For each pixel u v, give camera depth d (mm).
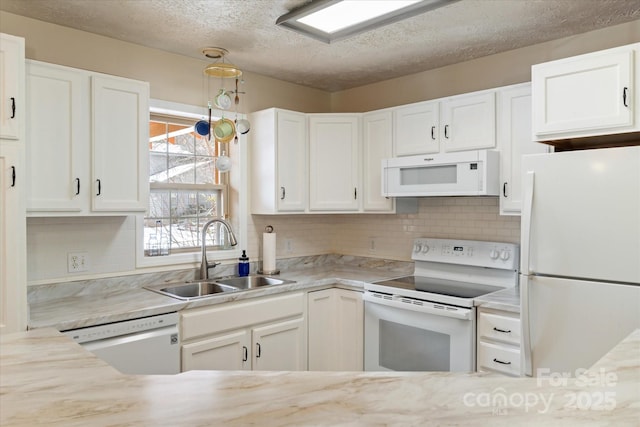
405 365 2832
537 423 702
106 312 2223
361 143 3479
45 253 2514
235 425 716
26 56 2463
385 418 732
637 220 1887
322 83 3795
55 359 1171
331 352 3273
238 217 3393
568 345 2059
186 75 3115
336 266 3889
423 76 3477
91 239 2682
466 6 2336
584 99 2164
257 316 2805
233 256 3354
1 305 1983
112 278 2764
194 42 2850
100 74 2428
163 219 3121
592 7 2355
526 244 2162
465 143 2914
